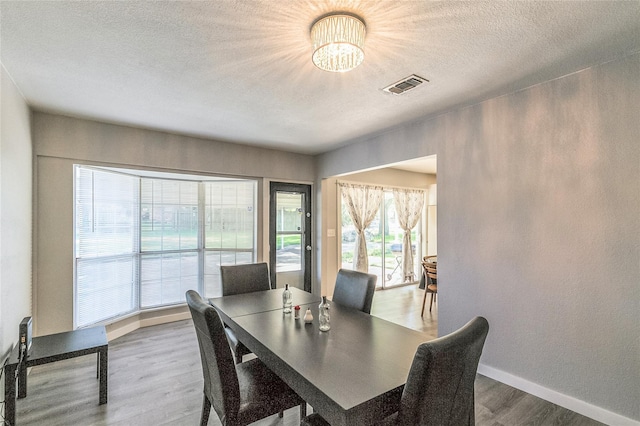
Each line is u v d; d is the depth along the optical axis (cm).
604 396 206
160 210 422
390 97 268
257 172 452
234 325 208
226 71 223
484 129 275
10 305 226
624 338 198
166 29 173
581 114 218
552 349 231
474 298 280
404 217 648
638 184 194
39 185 300
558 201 229
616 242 202
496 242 265
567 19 164
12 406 201
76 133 320
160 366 285
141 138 359
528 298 244
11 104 231
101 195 354
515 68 217
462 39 183
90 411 217
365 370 139
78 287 325
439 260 309
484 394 240
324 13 160
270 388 173
